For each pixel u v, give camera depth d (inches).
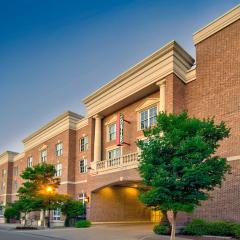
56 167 1850.4
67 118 1796.3
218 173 663.8
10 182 2667.3
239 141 911.0
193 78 1096.8
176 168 633.6
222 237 817.5
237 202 880.9
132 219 1507.1
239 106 930.1
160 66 1144.8
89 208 1378.0
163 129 693.3
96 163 1397.6
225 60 997.8
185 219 970.7
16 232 1129.4
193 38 1115.9
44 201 1369.3
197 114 1051.9
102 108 1448.1
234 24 992.2
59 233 1003.9
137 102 1331.2
